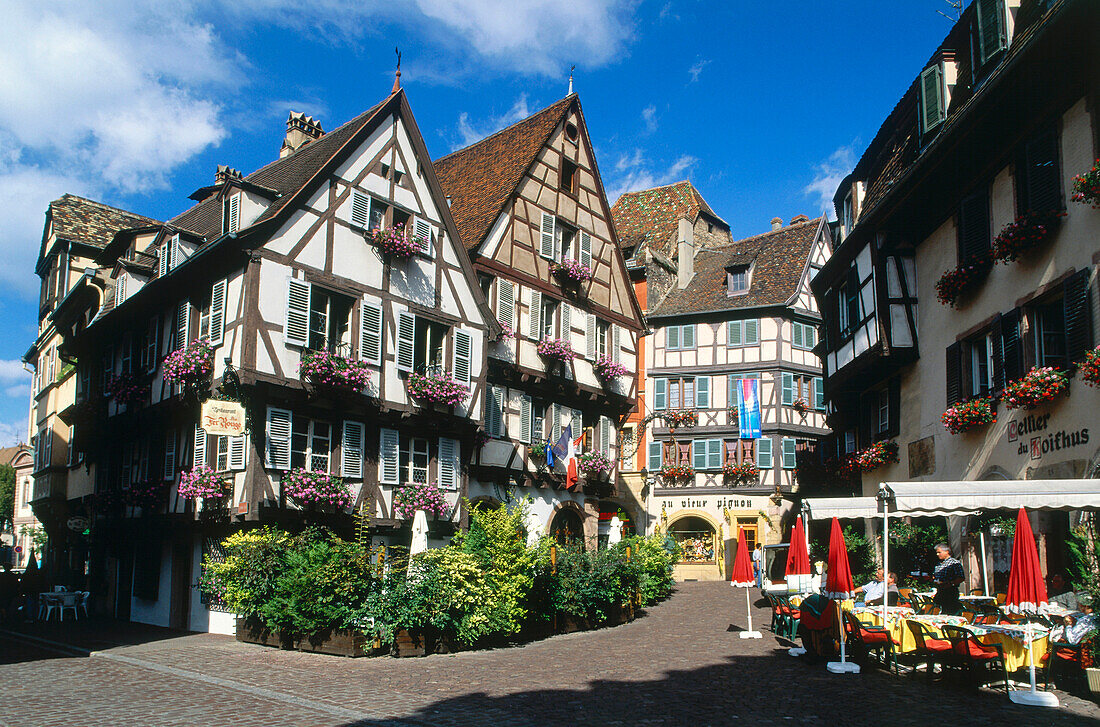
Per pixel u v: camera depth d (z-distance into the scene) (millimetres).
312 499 15273
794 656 11781
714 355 32094
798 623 12352
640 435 29812
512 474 20531
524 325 21156
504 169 22203
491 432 20156
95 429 20188
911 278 17562
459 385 18172
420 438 18266
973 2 14930
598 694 9047
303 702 8484
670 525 31953
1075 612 10141
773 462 30625
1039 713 8148
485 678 10047
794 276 32250
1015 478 13375
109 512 19016
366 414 16797
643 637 14266
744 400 29250
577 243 23250
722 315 32219
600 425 23797
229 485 15141
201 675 10219
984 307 14586
